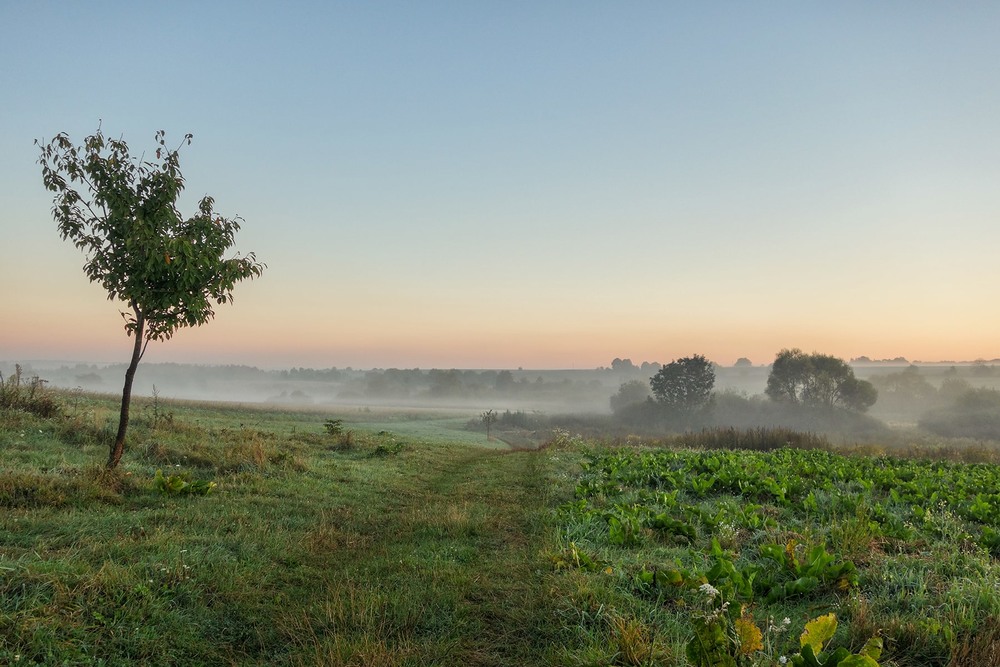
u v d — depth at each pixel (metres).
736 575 5.57
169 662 4.37
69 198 10.02
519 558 7.14
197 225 10.66
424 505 10.89
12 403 14.50
